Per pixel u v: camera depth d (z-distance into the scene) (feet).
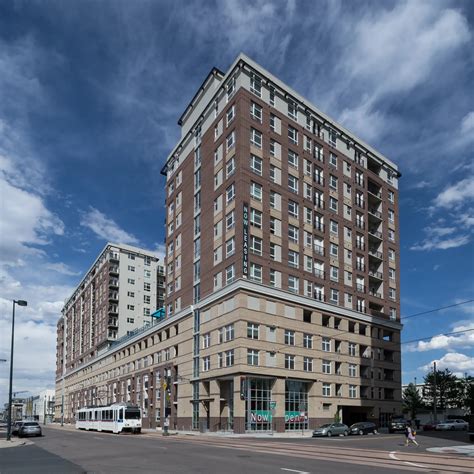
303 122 215.10
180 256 229.86
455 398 336.49
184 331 213.05
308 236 204.54
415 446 101.45
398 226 265.13
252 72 196.95
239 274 174.91
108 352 334.24
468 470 57.41
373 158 254.88
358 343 218.59
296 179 204.95
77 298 463.42
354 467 60.23
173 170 252.62
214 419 179.93
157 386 237.86
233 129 192.03
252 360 170.81
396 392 236.63
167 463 66.08
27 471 58.18
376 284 245.86
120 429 178.29
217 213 196.95
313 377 191.01
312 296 199.52
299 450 89.40
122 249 374.84
